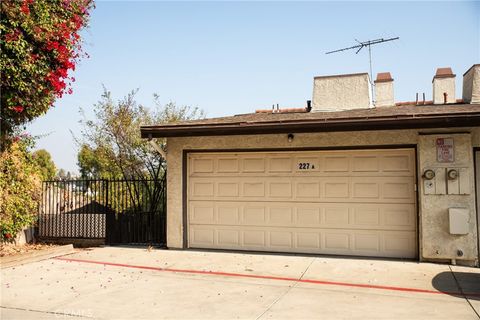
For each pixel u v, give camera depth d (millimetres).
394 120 8500
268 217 10227
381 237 9398
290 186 10078
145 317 5730
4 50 8805
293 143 9945
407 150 9258
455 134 8703
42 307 6215
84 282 7629
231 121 10070
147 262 9273
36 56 9266
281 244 10102
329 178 9797
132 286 7324
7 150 10688
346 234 9641
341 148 9609
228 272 8289
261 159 10336
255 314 5789
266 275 8031
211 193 10711
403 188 9273
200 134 10164
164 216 11664
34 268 8789
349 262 8984
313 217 9883
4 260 9031
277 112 14336
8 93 9273
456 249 8586
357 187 9594
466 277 7691
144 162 17156
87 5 10609
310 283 7434
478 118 8156
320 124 9016
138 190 12500
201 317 5695
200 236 10758
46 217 12328
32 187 11461
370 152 9516
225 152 10609
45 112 10148
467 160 8625
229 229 10531
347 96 13195
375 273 8031
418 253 9070
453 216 8539
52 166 28797
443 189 8703
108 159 17391
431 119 8328
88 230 12750
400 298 6496
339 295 6691
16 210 10836
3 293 6953
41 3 9359
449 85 12953
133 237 11867
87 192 12719
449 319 5512
